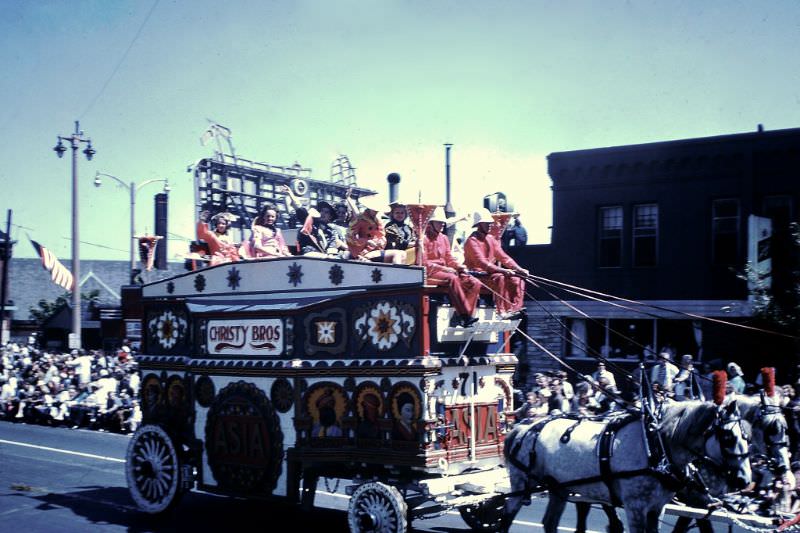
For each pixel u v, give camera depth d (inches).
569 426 350.6
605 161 876.0
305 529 434.6
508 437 370.6
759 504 320.2
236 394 420.8
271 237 514.3
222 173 795.4
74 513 479.5
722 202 813.9
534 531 431.2
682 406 317.1
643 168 855.7
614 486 328.8
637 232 863.7
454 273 371.9
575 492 343.9
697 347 812.0
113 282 2632.9
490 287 400.8
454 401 380.2
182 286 467.5
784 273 743.1
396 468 373.1
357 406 382.0
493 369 405.1
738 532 411.2
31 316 2348.7
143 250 511.8
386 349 375.6
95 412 911.7
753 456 310.7
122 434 863.7
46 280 2527.1
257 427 410.6
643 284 850.1
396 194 644.1
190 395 447.8
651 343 841.5
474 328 378.6
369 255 417.7
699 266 818.8
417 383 362.0
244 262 436.5
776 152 781.9
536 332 900.6
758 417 306.0
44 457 706.8
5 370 1192.8
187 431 447.5
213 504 503.2
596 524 448.8
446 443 368.8
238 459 418.6
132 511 484.4
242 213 806.5
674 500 347.3
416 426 361.1
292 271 414.3
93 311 1755.7
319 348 395.9
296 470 396.2
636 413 331.6
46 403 962.7
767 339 719.7
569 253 898.7
